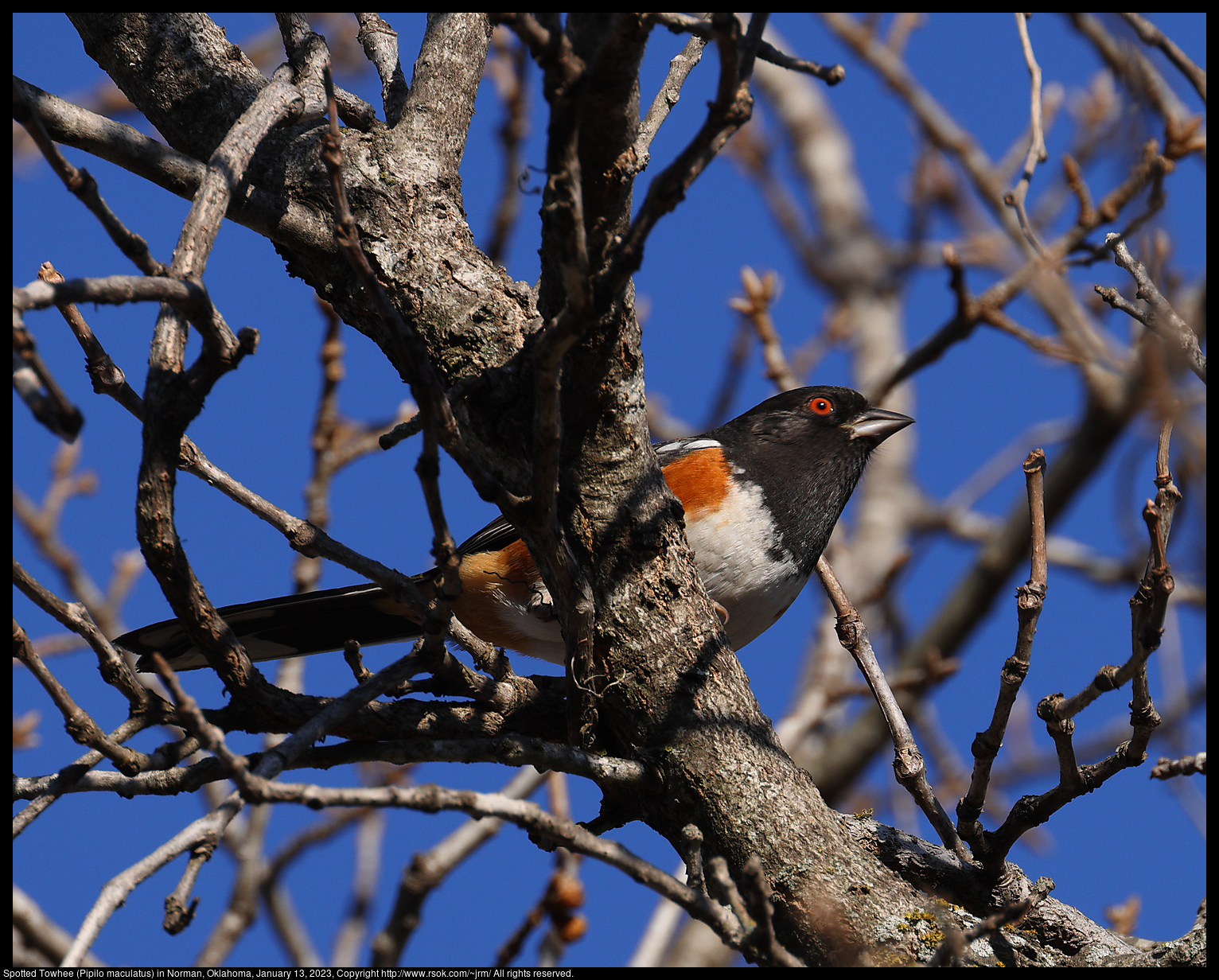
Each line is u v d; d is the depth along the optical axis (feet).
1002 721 17.24
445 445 14.16
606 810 18.25
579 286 13.14
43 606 14.52
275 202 19.51
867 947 15.83
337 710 14.71
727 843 16.72
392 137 20.35
